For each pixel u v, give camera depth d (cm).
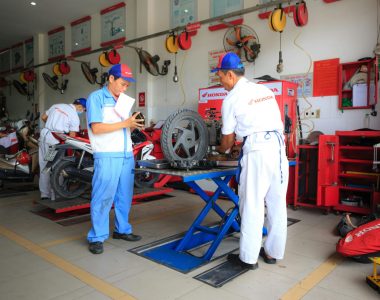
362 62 406
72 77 893
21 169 502
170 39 562
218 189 281
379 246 238
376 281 209
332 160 395
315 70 452
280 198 233
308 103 460
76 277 224
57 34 926
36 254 266
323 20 443
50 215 383
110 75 267
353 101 416
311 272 234
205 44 582
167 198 488
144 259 255
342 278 225
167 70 642
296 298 198
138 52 624
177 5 620
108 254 265
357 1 415
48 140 427
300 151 435
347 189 402
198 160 262
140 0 666
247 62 521
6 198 472
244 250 229
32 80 970
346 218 324
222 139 239
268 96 232
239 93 227
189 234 275
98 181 265
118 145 270
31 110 1045
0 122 894
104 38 785
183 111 269
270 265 245
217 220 370
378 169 379
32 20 862
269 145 222
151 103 675
